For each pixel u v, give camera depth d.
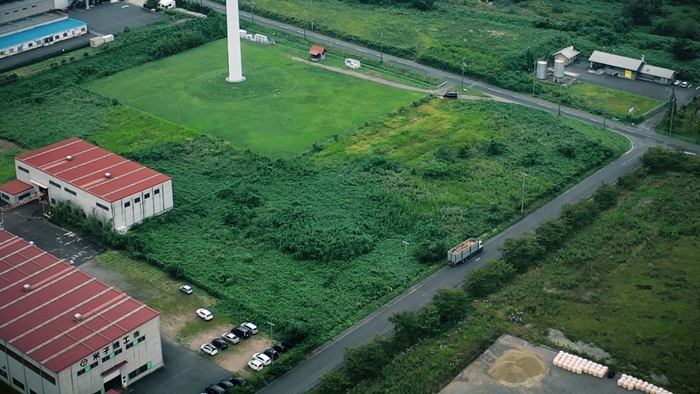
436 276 164.62
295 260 168.38
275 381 137.25
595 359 141.88
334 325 150.12
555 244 174.25
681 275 165.62
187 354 142.38
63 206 179.62
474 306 155.50
